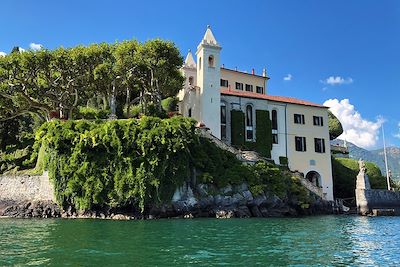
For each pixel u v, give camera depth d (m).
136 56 51.12
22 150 49.09
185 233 25.98
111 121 39.81
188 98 61.69
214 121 55.31
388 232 28.94
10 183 44.00
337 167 68.94
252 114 60.56
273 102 62.38
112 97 54.22
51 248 19.41
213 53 57.59
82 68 52.09
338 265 16.30
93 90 56.00
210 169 43.75
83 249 19.16
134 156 39.06
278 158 60.47
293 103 63.56
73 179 39.44
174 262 16.31
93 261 16.30
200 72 57.53
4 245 20.34
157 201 38.97
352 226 33.44
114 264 15.79
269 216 45.09
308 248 20.38
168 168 39.84
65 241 21.84
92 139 39.16
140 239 22.86
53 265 15.50
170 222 34.41
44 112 58.97
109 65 51.00
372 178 69.25
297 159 61.81
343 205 57.66
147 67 52.38
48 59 50.91
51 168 40.44
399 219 43.56
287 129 62.28
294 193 49.59
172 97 66.44
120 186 38.47
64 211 40.12
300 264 16.30
